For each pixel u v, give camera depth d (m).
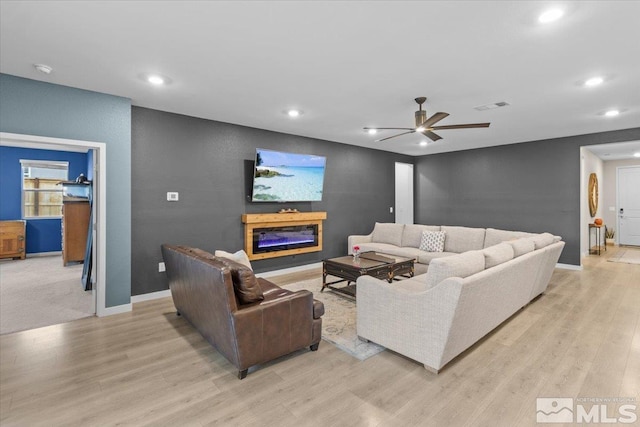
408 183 8.18
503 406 1.96
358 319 2.83
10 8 1.95
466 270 2.35
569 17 2.04
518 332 3.02
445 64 2.76
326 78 3.07
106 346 2.76
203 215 4.50
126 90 3.36
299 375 2.31
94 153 3.53
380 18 2.06
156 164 4.08
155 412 1.91
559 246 3.95
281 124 4.86
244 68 2.84
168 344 2.80
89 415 1.88
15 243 6.63
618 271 5.50
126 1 1.88
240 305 2.36
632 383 2.19
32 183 7.20
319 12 2.00
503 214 6.59
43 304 3.83
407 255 5.06
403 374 2.32
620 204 8.41
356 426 1.79
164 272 4.15
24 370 2.37
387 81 3.14
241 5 1.92
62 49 2.47
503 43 2.39
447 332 2.19
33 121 3.04
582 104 3.85
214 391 2.12
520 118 4.51
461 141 6.24
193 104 3.86
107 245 3.46
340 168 6.38
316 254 5.96
